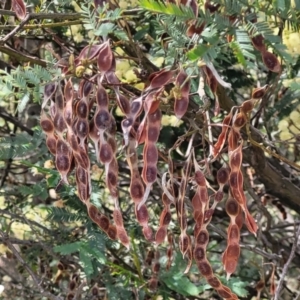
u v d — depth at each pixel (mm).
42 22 374
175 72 257
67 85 270
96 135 273
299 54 341
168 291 446
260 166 423
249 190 454
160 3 224
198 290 426
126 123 259
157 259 422
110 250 458
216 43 232
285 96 451
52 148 285
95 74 279
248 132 335
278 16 244
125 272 425
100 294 470
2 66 470
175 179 306
